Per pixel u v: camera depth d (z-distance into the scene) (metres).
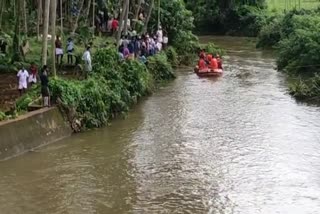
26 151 18.45
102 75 24.02
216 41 57.62
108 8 38.06
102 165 17.44
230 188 15.61
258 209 14.20
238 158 18.11
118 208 14.26
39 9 31.41
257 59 42.19
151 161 17.88
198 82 31.58
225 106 25.33
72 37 30.27
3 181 15.94
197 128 21.66
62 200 14.73
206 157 18.23
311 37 34.56
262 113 23.98
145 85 27.31
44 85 20.00
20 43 26.56
